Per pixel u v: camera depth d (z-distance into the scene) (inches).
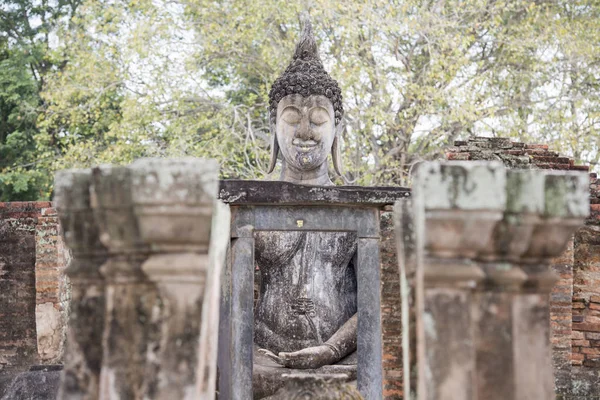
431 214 123.0
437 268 123.0
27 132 714.2
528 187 127.0
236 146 644.7
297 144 283.9
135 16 639.1
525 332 126.9
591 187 347.9
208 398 129.2
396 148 632.4
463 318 122.6
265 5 612.7
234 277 245.1
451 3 636.1
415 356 138.2
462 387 121.2
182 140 618.5
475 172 123.7
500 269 126.6
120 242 126.6
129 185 125.3
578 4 655.1
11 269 377.7
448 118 603.5
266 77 652.7
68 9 749.9
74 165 637.9
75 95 645.3
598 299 336.5
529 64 646.5
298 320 274.1
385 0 593.3
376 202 248.4
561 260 322.3
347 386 194.7
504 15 680.4
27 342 374.0
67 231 131.7
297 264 279.9
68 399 128.3
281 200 244.5
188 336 122.7
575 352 336.2
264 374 257.3
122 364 123.6
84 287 131.2
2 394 350.9
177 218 122.8
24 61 709.9
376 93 603.5
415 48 661.9
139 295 125.1
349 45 622.2
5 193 710.5
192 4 629.9
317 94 287.1
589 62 642.8
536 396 125.9
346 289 282.0
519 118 613.0
